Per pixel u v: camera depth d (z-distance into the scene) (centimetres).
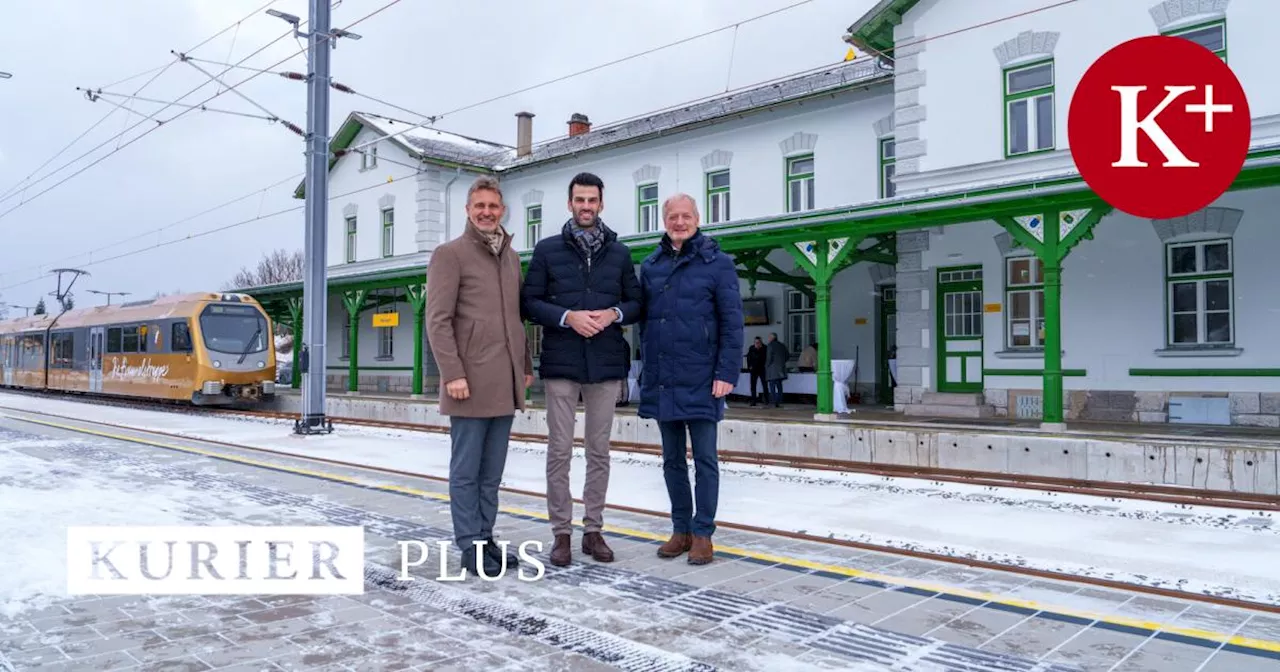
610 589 445
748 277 1770
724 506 718
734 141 1998
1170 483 924
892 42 1655
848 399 1805
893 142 1728
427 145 2653
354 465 969
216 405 2348
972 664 337
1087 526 627
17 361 3123
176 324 2156
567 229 506
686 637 369
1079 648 356
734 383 493
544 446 1216
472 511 479
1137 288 1322
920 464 1117
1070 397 1381
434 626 383
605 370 504
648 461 1066
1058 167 1350
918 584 458
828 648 355
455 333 479
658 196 2173
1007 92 1428
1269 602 423
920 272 1541
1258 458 866
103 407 2152
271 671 326
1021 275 1441
